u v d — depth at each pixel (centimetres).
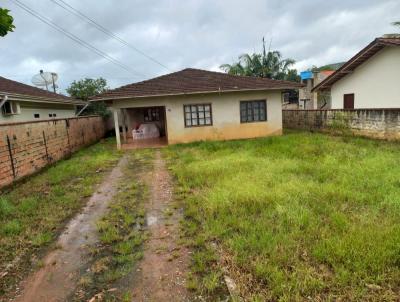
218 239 372
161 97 1309
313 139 1113
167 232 410
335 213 408
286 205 450
